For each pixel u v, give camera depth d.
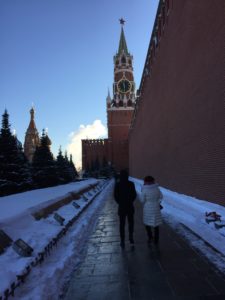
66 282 5.39
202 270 5.67
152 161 27.75
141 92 35.72
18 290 4.54
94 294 4.84
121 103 107.31
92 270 5.98
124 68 110.69
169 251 7.05
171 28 16.95
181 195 14.86
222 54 9.34
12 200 12.03
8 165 26.42
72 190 18.38
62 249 7.18
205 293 4.65
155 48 23.20
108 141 104.31
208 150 11.10
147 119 31.12
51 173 38.03
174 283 5.11
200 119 11.95
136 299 4.58
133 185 7.90
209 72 10.65
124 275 5.64
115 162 102.50
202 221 9.01
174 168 17.44
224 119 9.38
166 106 19.52
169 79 18.20
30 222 7.73
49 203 10.76
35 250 5.97
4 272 4.61
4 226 6.46
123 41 113.81
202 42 11.33
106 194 27.00
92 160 105.44
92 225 10.93
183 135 14.97
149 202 7.78
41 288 4.64
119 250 7.38
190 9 12.84
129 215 7.79
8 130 27.47
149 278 5.41
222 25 9.22
